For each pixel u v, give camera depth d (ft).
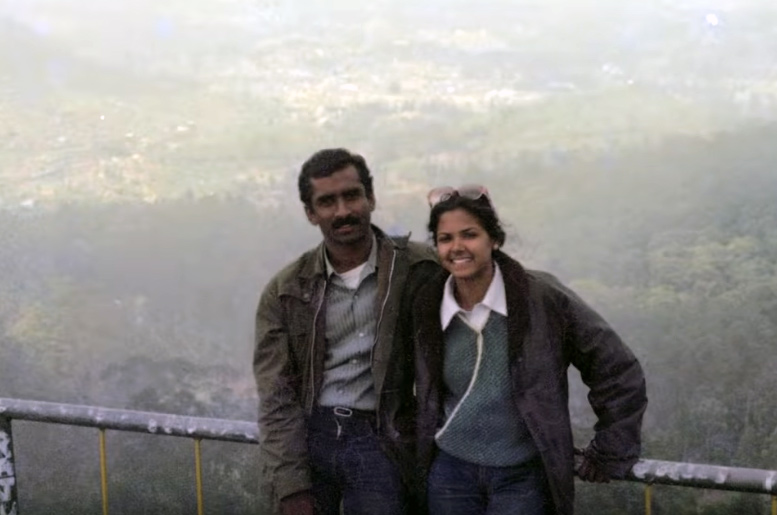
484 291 8.05
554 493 7.96
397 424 8.57
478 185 8.13
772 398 42.50
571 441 8.01
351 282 8.60
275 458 8.56
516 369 7.92
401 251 8.57
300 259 8.86
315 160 8.53
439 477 8.36
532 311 7.91
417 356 8.30
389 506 8.57
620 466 7.99
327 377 8.69
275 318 8.74
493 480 8.18
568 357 8.11
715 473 8.03
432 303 8.22
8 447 10.52
